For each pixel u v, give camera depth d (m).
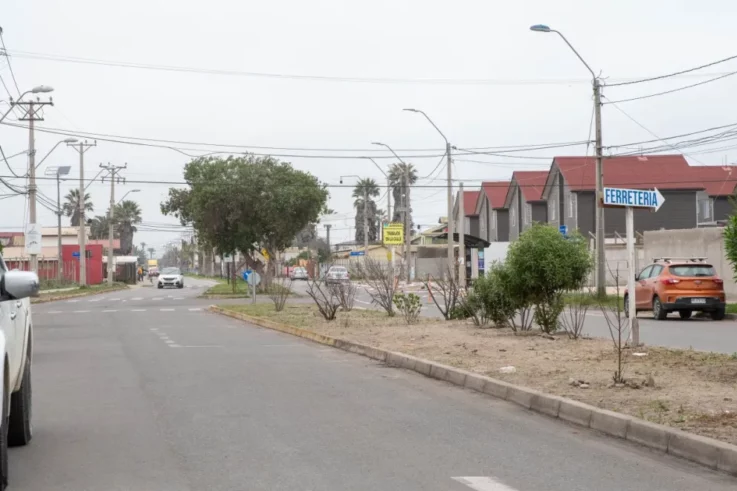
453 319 23.72
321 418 9.71
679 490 6.62
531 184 65.62
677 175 57.06
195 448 8.11
